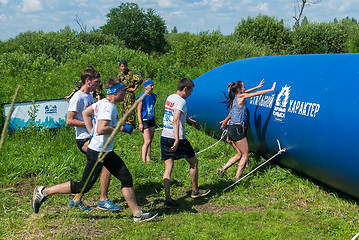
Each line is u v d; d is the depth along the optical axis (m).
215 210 4.74
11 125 7.61
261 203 4.92
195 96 9.09
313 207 4.79
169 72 16.30
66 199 4.99
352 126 4.38
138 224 4.20
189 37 26.56
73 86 12.66
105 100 4.07
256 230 4.06
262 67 6.86
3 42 32.84
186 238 3.84
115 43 31.39
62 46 23.61
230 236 3.88
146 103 6.65
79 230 4.06
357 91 4.50
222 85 7.91
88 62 17.59
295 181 5.62
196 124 5.66
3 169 5.77
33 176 5.86
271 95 5.98
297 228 4.13
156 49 43.44
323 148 4.80
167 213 4.62
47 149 6.77
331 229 4.13
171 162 4.84
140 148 7.64
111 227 4.15
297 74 5.69
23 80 13.80
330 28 31.62
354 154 4.38
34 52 23.09
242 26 31.11
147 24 42.16
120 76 8.30
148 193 5.38
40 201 4.14
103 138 4.04
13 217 4.38
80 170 6.03
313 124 4.93
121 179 4.18
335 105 4.67
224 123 6.52
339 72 4.93
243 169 5.75
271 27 30.36
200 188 5.27
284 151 5.68
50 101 7.89
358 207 4.79
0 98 10.09
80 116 4.52
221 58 21.56
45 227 4.11
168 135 4.77
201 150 7.53
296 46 31.06
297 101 5.33
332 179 4.94
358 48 30.16
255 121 6.33
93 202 4.98
